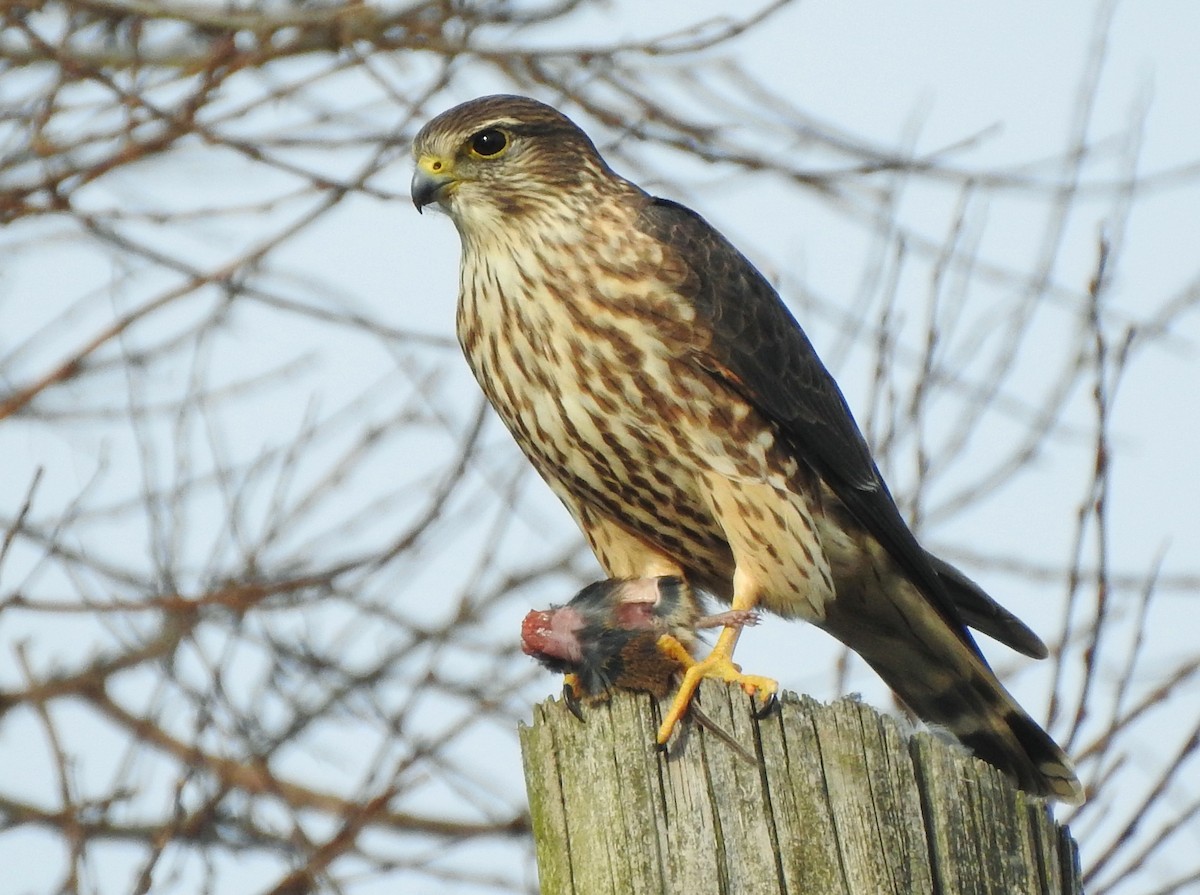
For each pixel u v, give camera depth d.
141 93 11.05
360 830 11.62
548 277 10.28
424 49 11.15
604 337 10.19
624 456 10.38
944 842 6.96
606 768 7.21
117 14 11.03
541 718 7.41
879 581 10.81
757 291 10.67
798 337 10.81
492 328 10.48
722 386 10.33
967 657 10.59
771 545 10.32
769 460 10.42
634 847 7.07
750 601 10.24
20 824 12.12
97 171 10.93
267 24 10.79
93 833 11.16
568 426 10.38
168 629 11.29
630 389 10.22
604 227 10.41
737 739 7.09
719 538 10.62
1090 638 9.47
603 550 11.03
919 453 10.85
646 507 10.59
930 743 7.11
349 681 11.70
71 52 11.24
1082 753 9.56
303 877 11.34
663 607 9.20
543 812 7.30
